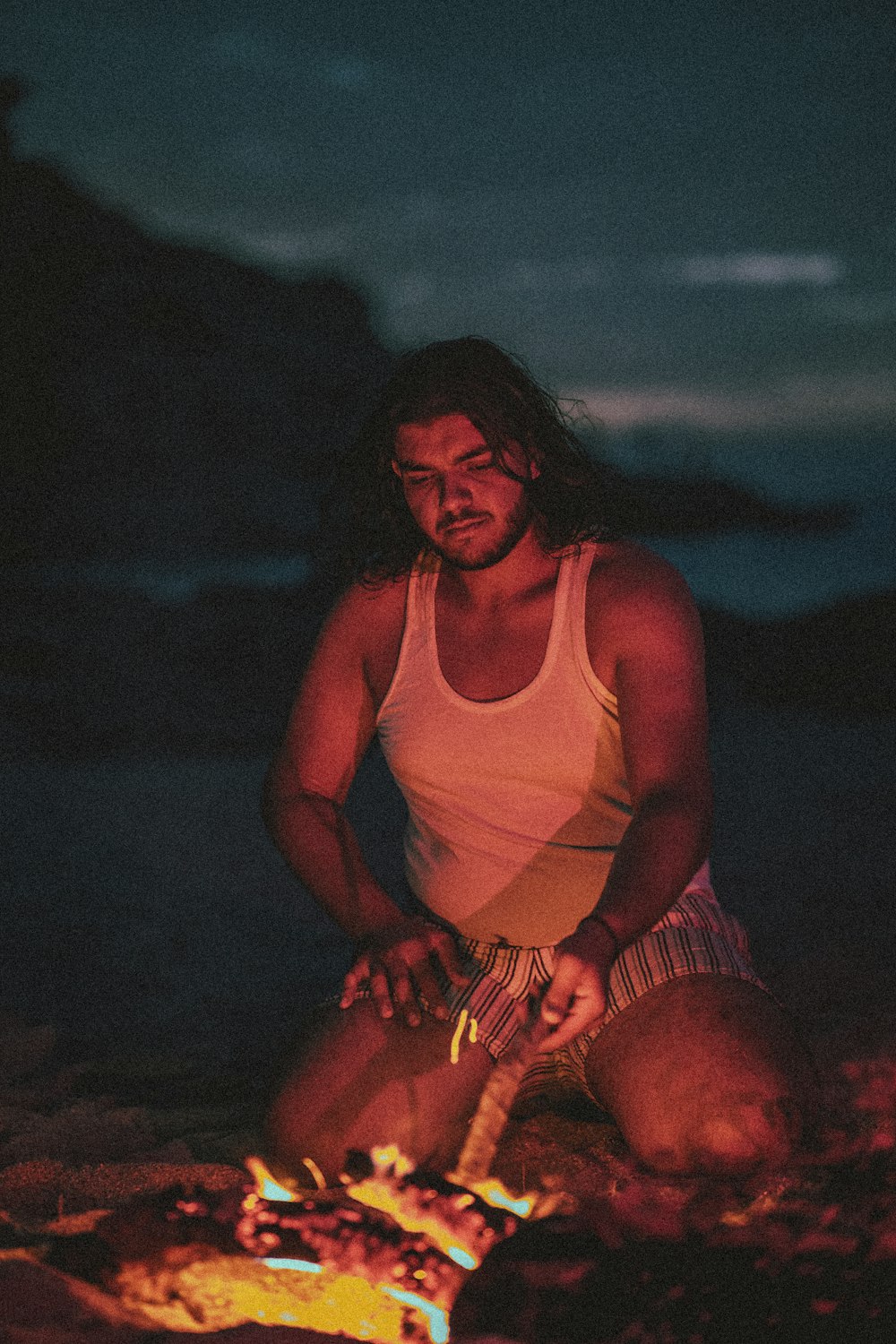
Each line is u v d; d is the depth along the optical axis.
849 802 7.29
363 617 3.01
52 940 5.02
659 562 2.81
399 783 2.96
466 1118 2.77
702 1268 2.30
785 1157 2.59
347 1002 2.80
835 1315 2.15
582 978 2.41
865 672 10.69
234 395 20.08
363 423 3.00
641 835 2.59
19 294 17.88
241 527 18.98
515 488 2.75
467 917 2.87
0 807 7.38
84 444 18.55
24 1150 3.07
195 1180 2.81
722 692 10.69
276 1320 2.18
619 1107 2.70
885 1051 3.46
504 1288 2.27
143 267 19.88
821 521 23.84
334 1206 2.53
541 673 2.76
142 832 6.79
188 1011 4.22
